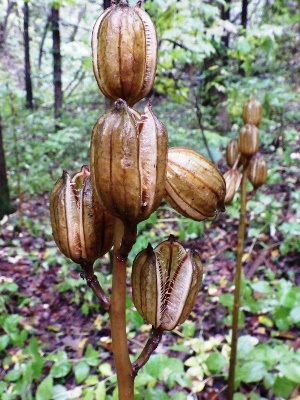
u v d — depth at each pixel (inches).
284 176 217.3
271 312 129.4
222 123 307.1
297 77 376.8
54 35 373.7
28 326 140.6
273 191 202.7
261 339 123.5
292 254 161.0
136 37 32.9
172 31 171.3
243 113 82.0
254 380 99.2
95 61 34.4
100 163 30.4
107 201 31.3
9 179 253.1
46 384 102.3
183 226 187.6
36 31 539.5
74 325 142.4
